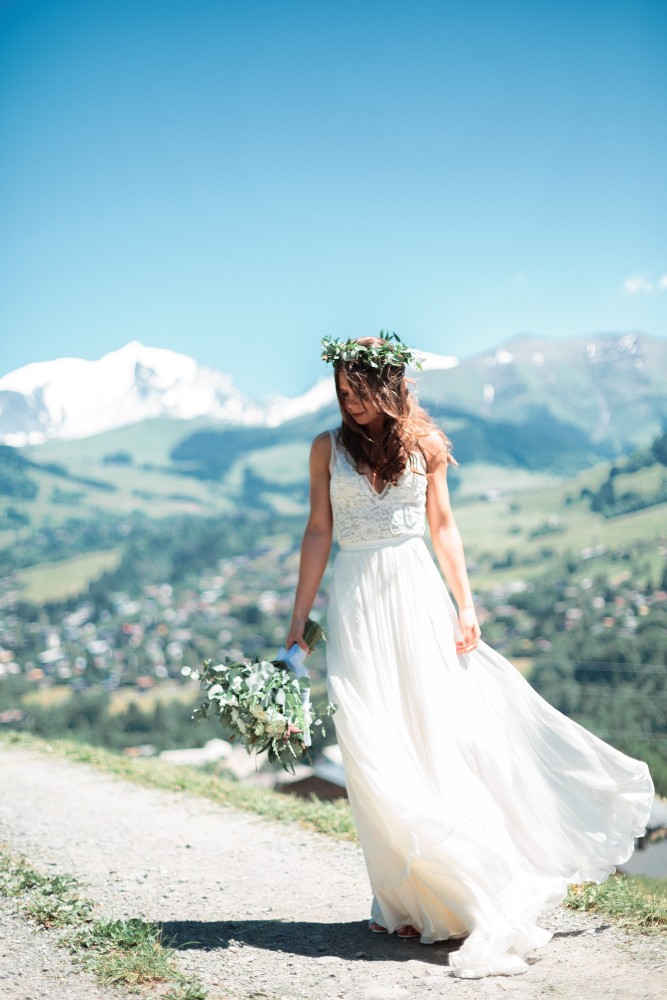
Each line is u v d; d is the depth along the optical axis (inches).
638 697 1405.0
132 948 133.1
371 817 134.6
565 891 137.6
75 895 159.6
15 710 2487.7
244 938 141.0
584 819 140.2
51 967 127.1
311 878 174.1
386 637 140.9
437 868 128.3
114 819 229.3
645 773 140.4
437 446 147.4
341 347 141.2
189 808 242.5
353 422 144.6
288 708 136.8
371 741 134.4
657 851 244.2
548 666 2519.7
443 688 139.7
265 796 257.8
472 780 137.1
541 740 143.2
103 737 2226.9
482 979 119.9
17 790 267.4
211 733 2091.5
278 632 3784.5
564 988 115.0
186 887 169.5
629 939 132.6
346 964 128.7
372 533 143.3
